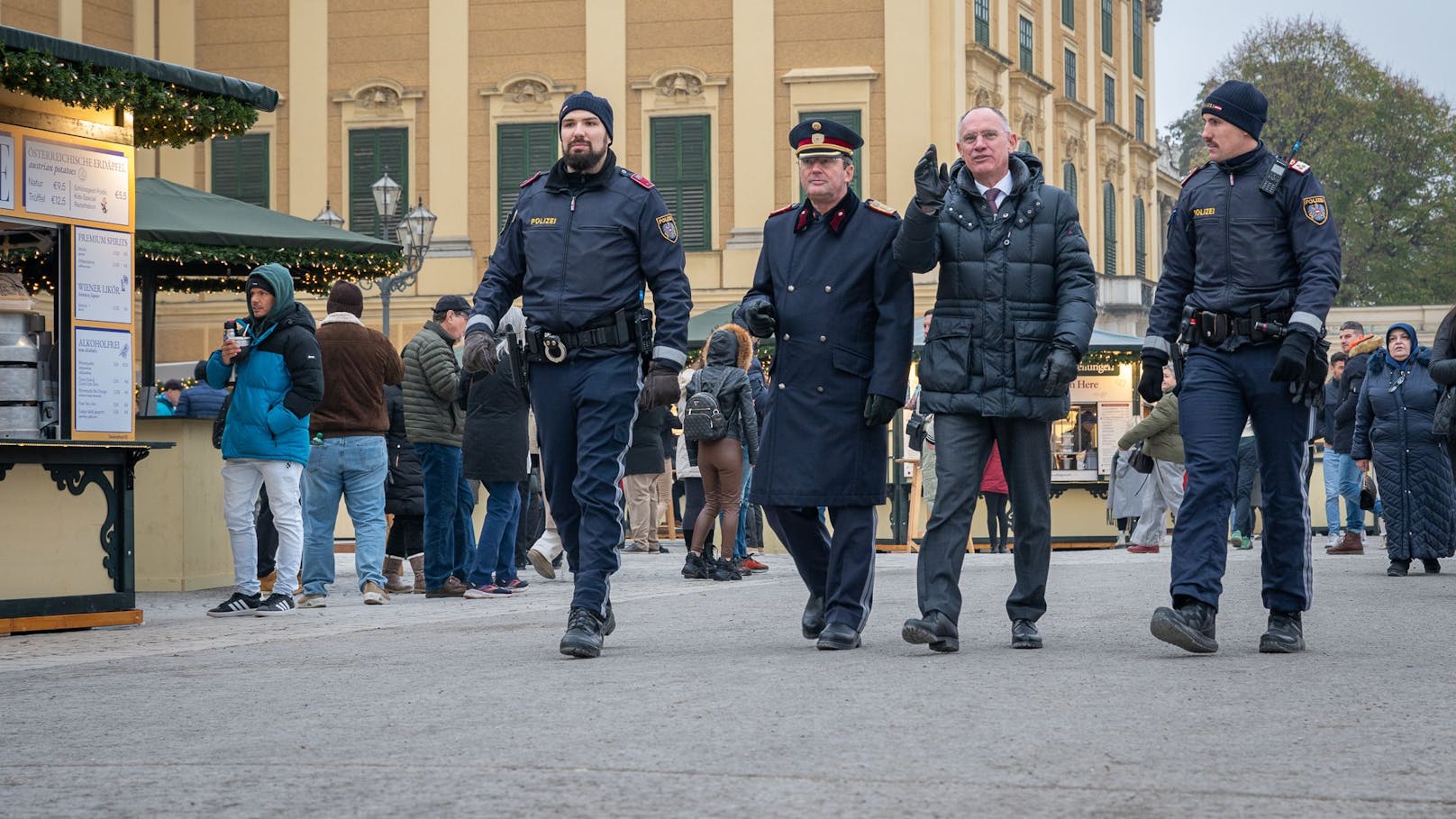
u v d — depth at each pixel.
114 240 9.69
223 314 33.47
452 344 11.45
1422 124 62.59
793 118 32.59
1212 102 6.69
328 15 33.94
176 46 34.22
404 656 7.03
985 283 6.79
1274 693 5.31
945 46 32.34
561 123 7.04
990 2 35.16
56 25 31.48
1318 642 6.95
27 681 6.51
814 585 7.27
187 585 12.54
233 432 10.05
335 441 10.70
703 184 32.88
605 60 33.22
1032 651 6.71
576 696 5.45
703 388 13.19
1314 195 6.53
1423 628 7.58
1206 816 3.55
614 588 11.52
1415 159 62.78
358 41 33.94
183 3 34.22
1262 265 6.59
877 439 6.93
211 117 9.92
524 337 7.05
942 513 6.73
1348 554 16.39
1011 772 4.02
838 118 32.44
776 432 6.97
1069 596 9.66
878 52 32.34
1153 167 48.81
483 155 33.56
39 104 9.30
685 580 12.80
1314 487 23.77
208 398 14.60
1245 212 6.62
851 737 4.53
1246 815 3.56
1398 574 12.20
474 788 3.94
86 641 8.46
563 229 7.01
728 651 6.91
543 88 33.41
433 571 11.43
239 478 10.09
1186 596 6.51
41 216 9.30
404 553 12.28
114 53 9.28
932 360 6.82
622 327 6.95
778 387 6.98
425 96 33.75
